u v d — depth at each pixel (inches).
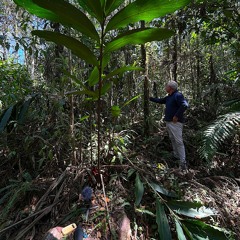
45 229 88.8
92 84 93.4
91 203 95.3
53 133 120.1
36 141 116.6
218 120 124.9
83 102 113.2
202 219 93.4
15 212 96.4
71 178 103.7
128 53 164.9
